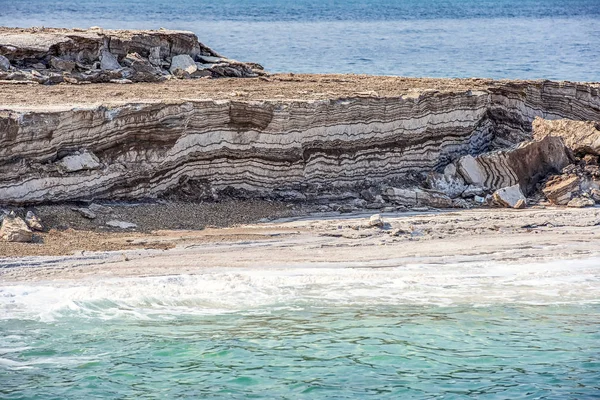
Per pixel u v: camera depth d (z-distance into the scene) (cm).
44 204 3394
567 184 4191
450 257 3347
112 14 18638
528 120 4916
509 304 2922
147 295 2862
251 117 3875
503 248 3466
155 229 3444
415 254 3359
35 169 3359
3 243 3136
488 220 3822
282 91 4384
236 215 3694
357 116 4150
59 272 2986
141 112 3594
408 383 2339
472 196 4175
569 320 2805
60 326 2633
